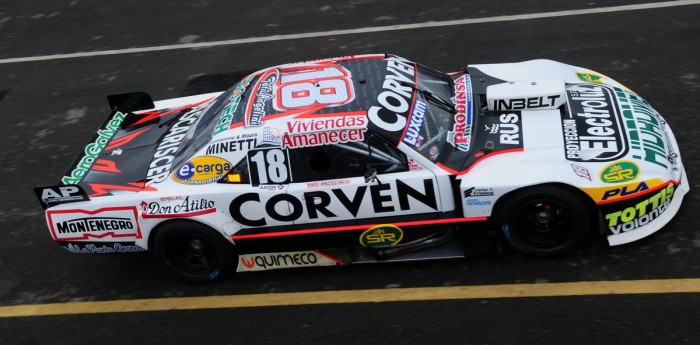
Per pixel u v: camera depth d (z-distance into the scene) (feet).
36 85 37.47
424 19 37.58
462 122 22.04
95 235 22.54
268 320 20.79
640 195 19.83
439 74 24.75
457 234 21.53
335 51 35.78
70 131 32.86
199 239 22.09
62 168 30.14
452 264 21.66
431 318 19.74
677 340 17.75
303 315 20.74
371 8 39.70
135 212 21.89
